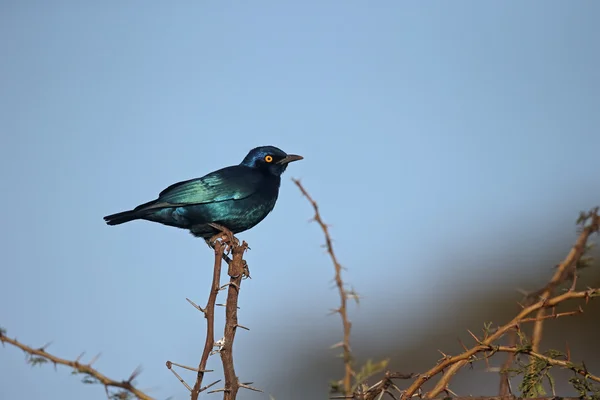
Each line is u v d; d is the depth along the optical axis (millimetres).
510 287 23141
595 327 19750
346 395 6324
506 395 7367
